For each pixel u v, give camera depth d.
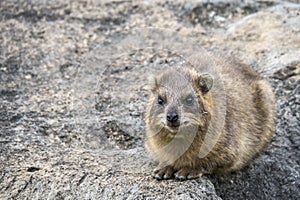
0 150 14.05
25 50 18.27
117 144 14.88
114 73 17.39
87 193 12.45
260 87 14.88
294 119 15.75
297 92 16.28
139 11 20.22
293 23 19.00
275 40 18.36
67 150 14.22
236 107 13.65
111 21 19.77
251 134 14.00
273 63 17.17
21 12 19.98
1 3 20.30
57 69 17.55
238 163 13.47
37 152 14.04
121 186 12.31
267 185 14.12
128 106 15.96
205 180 12.66
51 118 15.48
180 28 19.34
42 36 18.94
